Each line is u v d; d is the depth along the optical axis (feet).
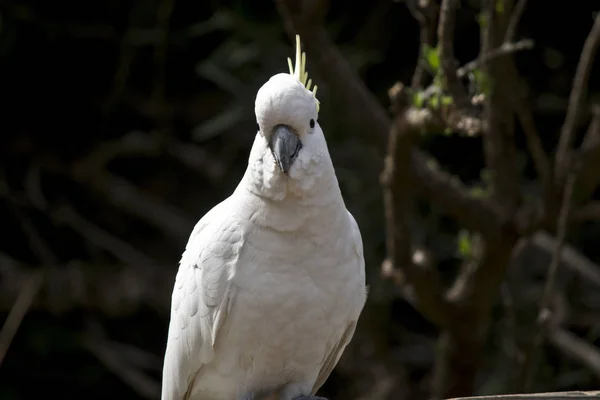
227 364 20.98
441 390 36.19
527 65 43.09
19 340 44.96
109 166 47.85
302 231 19.51
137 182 47.91
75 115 46.42
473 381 36.01
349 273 20.49
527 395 20.16
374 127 33.88
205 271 20.30
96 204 47.42
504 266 32.73
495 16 25.67
